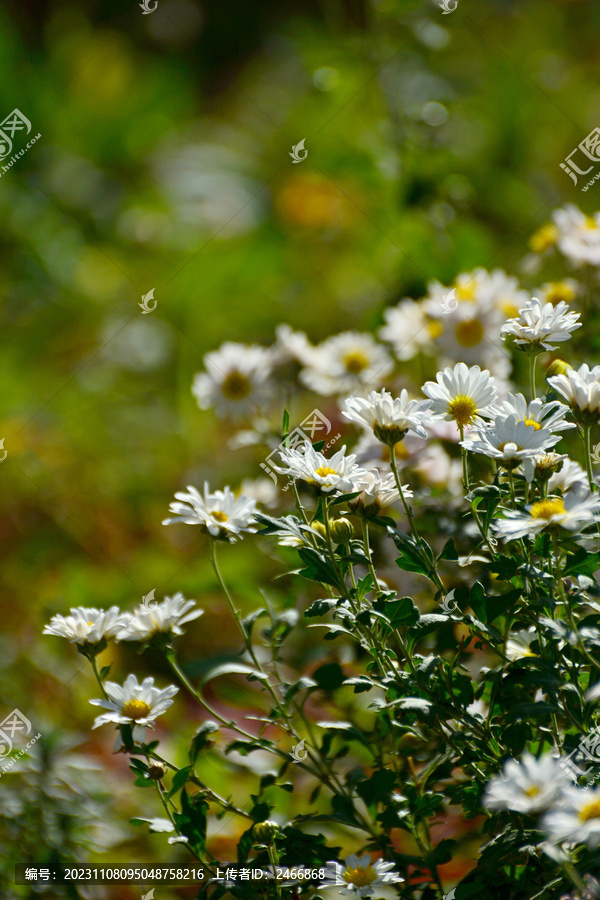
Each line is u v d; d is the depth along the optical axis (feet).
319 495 5.65
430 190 9.48
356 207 12.31
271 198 15.11
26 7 19.53
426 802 5.75
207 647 7.21
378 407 5.69
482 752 5.66
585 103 12.51
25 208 14.08
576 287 6.52
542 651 5.67
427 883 5.77
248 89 18.49
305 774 6.57
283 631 5.94
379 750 5.96
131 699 5.83
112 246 14.85
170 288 12.84
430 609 6.13
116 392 11.32
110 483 9.55
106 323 12.57
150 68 19.80
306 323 11.85
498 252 9.50
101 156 16.81
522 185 10.94
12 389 10.84
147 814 6.60
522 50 12.93
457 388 5.70
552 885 5.45
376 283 10.73
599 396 5.57
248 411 6.78
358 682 5.64
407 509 5.73
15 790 6.44
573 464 5.61
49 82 17.33
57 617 5.84
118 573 8.27
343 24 11.60
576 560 5.52
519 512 5.50
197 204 16.06
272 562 7.19
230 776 6.64
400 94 10.17
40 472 9.36
